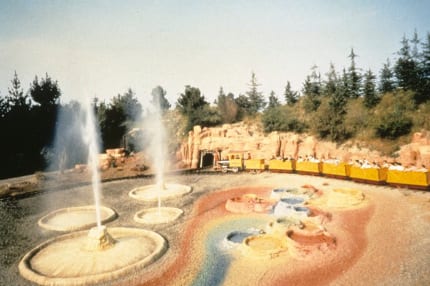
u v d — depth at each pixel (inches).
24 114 1806.1
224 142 1598.2
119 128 2090.3
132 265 491.5
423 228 590.2
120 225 713.6
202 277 462.9
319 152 1435.8
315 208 768.9
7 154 1727.4
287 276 452.1
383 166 1046.4
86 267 499.5
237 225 690.2
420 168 919.7
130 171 1505.9
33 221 773.9
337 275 445.4
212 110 1923.0
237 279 451.8
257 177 1243.2
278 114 1665.8
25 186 1201.4
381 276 432.5
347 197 788.6
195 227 685.3
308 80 2148.1
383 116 1322.6
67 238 643.5
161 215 784.9
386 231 594.9
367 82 1619.1
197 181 1224.2
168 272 482.0
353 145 1354.6
